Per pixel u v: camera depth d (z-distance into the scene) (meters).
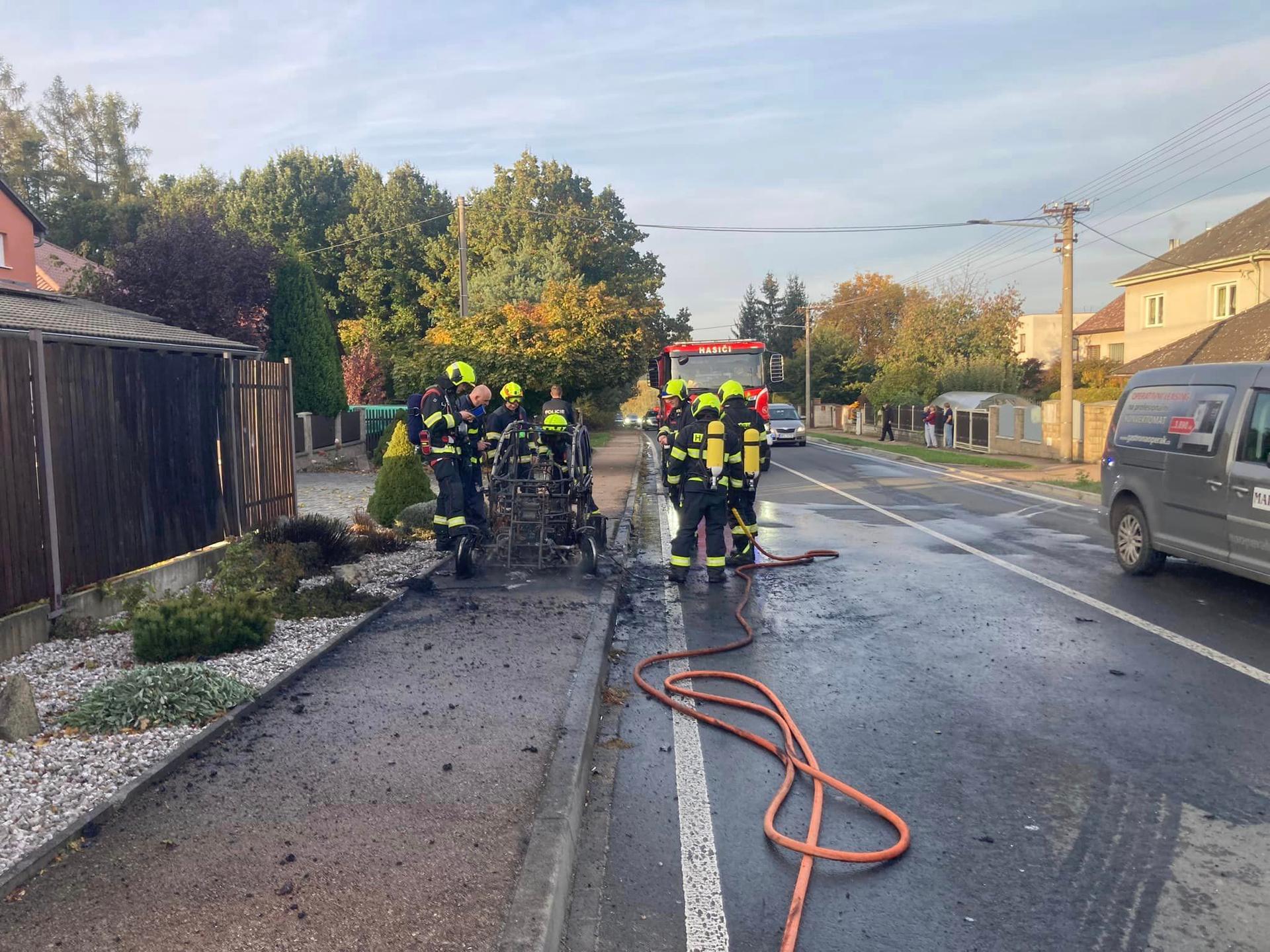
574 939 3.34
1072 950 3.26
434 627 7.09
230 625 6.27
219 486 9.26
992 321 45.75
